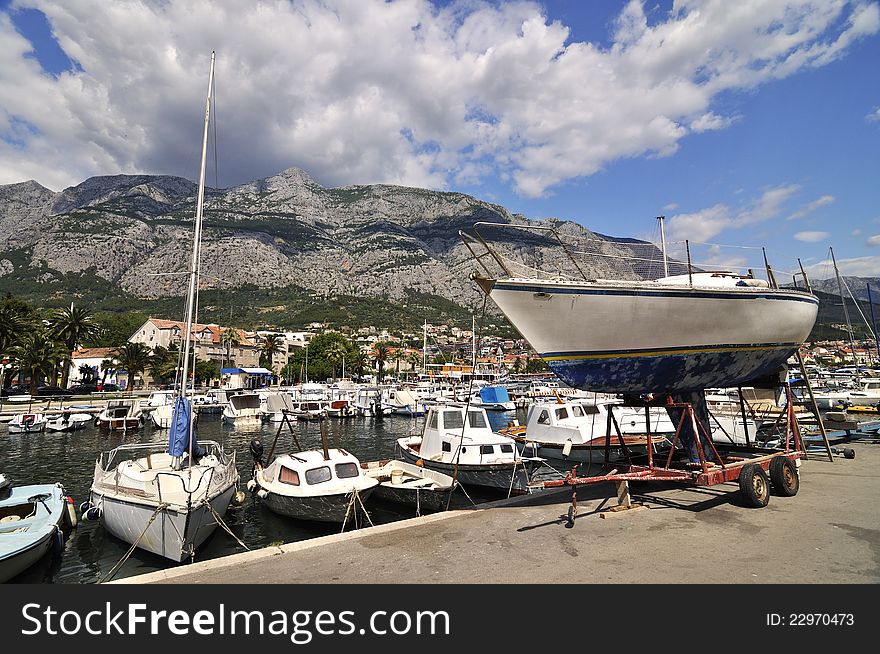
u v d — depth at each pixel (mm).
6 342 44750
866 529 6344
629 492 8570
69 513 10898
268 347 97438
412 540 6453
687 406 8109
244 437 32062
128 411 36812
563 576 5090
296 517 11234
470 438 13953
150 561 9422
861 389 38438
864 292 52406
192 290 16000
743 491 7492
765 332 8625
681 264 9180
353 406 45469
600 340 7629
